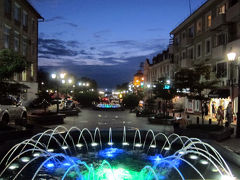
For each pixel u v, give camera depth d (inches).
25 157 365.4
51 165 327.9
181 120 601.3
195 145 427.8
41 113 714.2
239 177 281.9
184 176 289.6
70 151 410.9
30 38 1455.5
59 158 364.2
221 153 361.1
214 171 309.0
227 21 912.9
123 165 334.0
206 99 598.2
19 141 383.6
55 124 700.7
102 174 293.3
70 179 274.1
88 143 478.0
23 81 1316.4
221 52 953.5
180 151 402.9
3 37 1099.9
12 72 458.6
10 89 471.2
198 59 1232.2
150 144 477.1
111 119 898.1
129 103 1574.8
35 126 620.1
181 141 444.8
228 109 662.5
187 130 485.7
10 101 660.7
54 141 440.8
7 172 296.5
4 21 1108.5
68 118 909.8
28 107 1368.1
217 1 1037.8
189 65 1301.7
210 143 399.9
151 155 390.9
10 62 454.9
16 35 1266.0
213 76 850.1
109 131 502.3
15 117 650.8
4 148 343.6
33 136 427.2
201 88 583.8
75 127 617.6
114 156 382.3
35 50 1541.6
